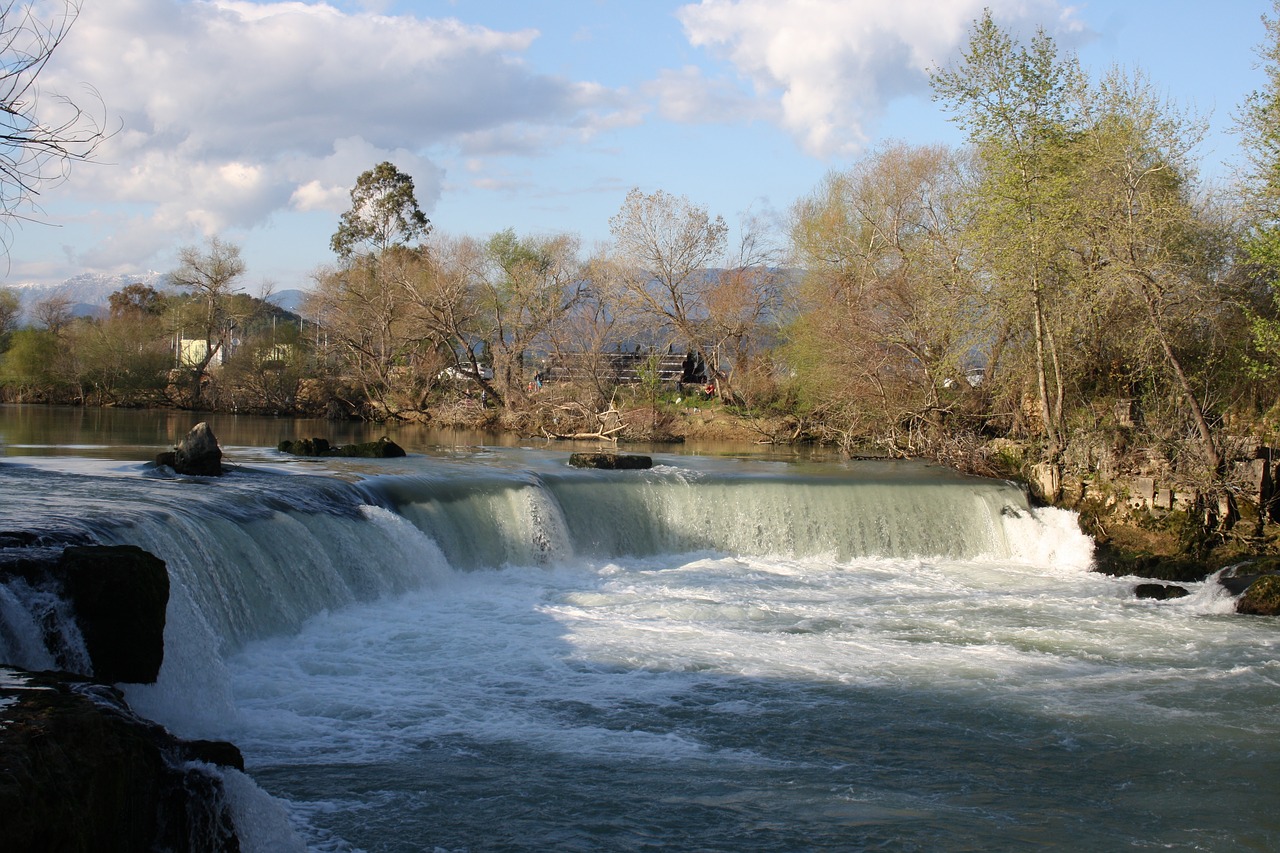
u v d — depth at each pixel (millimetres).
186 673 13570
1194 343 32375
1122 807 12359
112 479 22703
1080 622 21422
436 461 33312
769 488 28484
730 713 15016
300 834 10430
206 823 8891
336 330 63125
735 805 11859
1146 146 32250
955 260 38781
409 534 21719
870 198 50031
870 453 42656
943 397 40500
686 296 59625
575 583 23484
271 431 48281
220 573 16344
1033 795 12617
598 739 13773
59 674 9406
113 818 7727
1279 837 11680
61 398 68000
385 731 13648
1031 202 32250
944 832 11445
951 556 29422
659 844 10797
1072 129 33125
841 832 11297
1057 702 16078
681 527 27859
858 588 24422
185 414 61000
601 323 58625
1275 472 28406
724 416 54562
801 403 50219
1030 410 36625
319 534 19844
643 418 51438
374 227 88125
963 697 16172
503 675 16234
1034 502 31828
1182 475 29156
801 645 18734
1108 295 31328
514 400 56219
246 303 71000
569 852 10523
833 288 50969
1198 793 12828
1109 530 29797
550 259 62000
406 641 17781
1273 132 27859
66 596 11758
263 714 14016
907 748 13984
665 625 19750
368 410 61000
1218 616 22344
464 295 61438
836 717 15047
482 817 11203
